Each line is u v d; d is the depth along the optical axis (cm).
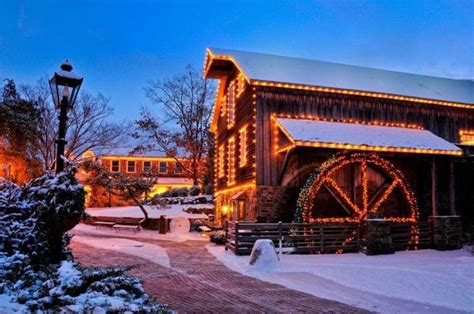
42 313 419
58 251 669
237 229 1415
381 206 1806
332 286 906
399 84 2105
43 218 662
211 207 2870
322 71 2042
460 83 2381
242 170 1922
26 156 1972
